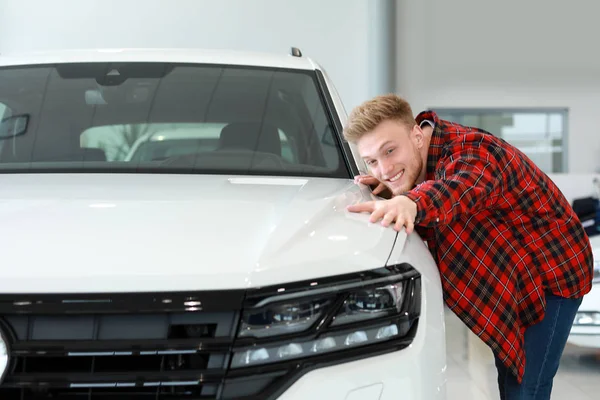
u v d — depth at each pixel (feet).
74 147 6.51
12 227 3.90
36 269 3.55
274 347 3.51
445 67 29.96
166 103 6.97
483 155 5.27
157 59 7.55
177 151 6.68
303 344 3.56
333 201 4.65
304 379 3.53
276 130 6.76
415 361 3.78
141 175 5.69
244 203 4.43
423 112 5.72
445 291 5.62
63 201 4.38
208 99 7.07
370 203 4.53
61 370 3.40
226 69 7.47
